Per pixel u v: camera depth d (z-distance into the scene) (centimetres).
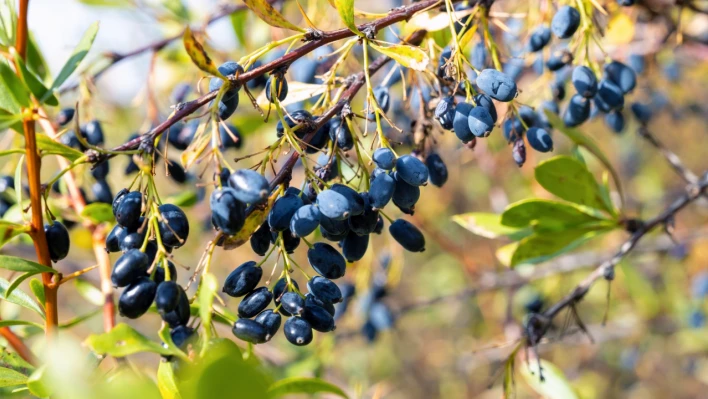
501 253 53
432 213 105
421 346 117
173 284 40
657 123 106
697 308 90
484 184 104
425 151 48
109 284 51
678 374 111
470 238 111
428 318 113
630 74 48
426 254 115
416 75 48
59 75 42
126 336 39
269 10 42
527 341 50
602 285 97
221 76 41
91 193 54
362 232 42
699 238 80
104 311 51
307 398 56
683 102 81
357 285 65
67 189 53
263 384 38
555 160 49
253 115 60
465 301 111
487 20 47
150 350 39
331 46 53
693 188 51
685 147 109
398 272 67
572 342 94
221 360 38
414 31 46
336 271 42
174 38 56
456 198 111
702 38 68
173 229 41
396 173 42
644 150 108
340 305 64
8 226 42
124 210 41
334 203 41
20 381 44
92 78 54
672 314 94
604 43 56
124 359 44
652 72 69
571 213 50
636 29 65
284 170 42
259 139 72
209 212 71
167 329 40
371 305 68
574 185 50
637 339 104
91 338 39
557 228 50
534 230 50
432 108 46
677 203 51
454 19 44
